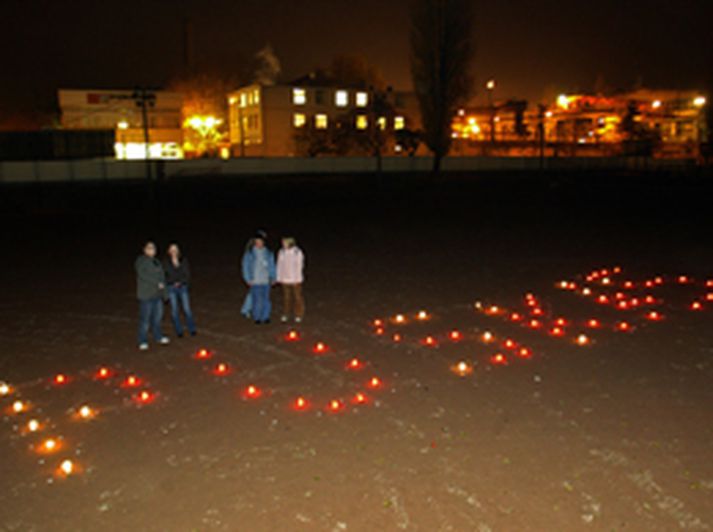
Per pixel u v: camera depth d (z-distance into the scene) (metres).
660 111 88.44
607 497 5.41
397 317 11.44
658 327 11.00
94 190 42.94
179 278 10.26
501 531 4.94
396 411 7.28
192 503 5.37
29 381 8.44
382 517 5.14
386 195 46.19
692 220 30.22
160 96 66.50
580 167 68.62
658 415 7.11
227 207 38.06
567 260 18.61
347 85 76.19
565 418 7.04
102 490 5.60
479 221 30.41
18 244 23.64
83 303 13.34
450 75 54.28
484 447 6.33
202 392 7.95
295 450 6.30
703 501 5.34
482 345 9.94
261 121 72.06
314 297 13.54
